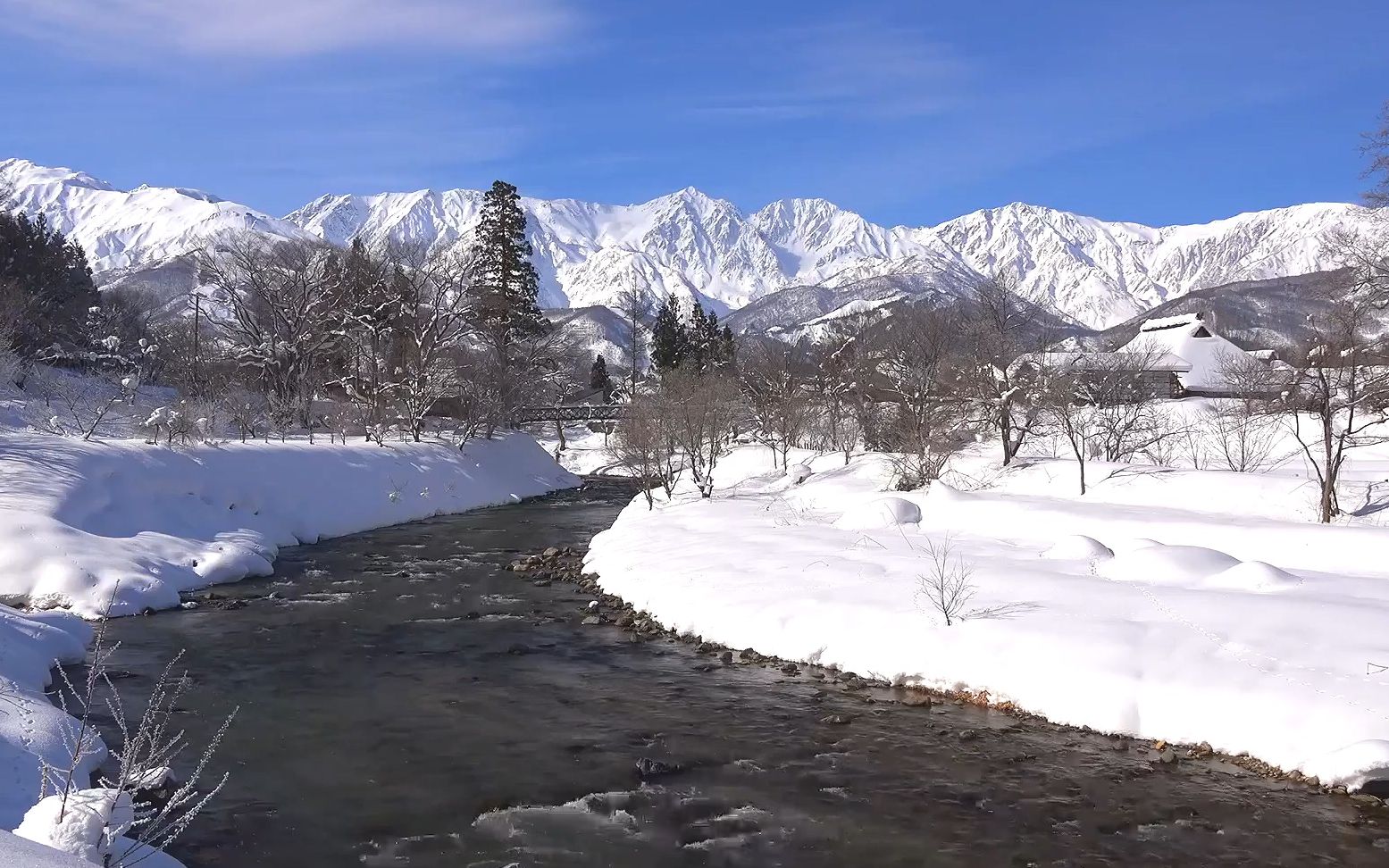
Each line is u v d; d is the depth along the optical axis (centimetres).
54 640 1527
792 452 4822
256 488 2966
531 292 6309
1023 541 2234
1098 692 1291
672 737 1270
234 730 1280
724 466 4884
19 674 1323
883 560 1980
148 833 694
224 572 2325
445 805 1050
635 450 4016
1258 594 1498
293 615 1972
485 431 5122
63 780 971
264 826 987
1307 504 2447
